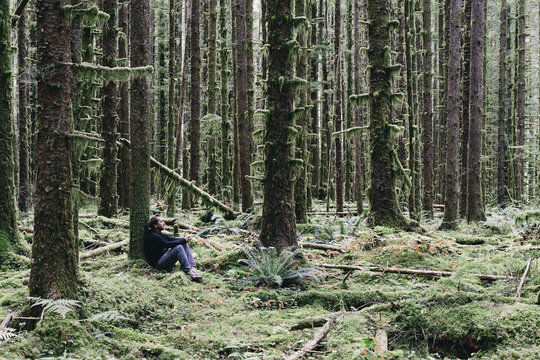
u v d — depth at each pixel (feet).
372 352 12.56
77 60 18.57
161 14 67.05
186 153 55.11
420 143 55.42
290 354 13.43
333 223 37.11
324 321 15.83
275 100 23.17
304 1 32.22
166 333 15.42
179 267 23.16
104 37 36.14
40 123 13.62
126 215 40.57
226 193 47.52
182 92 51.70
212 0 46.21
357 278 22.61
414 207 40.91
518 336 12.77
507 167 62.64
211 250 27.14
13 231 23.75
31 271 13.83
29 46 46.21
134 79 22.95
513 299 14.79
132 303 16.81
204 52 73.00
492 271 20.30
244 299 18.99
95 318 13.84
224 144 47.09
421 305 15.31
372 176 32.19
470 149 40.06
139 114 23.02
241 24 41.70
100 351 12.61
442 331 13.96
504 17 55.67
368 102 32.89
